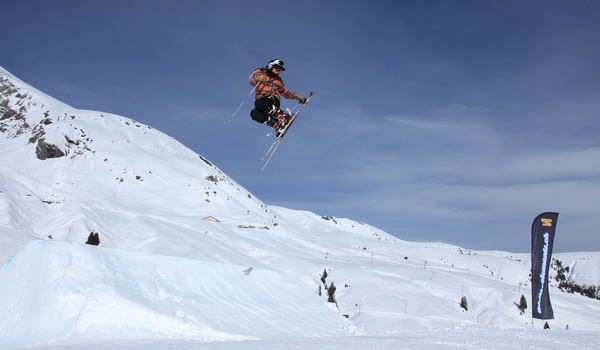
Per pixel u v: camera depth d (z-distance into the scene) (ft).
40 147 359.25
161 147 483.10
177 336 41.22
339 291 215.92
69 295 41.37
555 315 239.71
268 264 235.20
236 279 70.64
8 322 40.88
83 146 383.24
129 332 39.24
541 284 86.12
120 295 42.39
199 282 59.93
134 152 419.54
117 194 331.36
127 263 50.55
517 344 34.45
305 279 219.61
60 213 192.54
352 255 358.43
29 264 44.88
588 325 230.27
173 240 197.36
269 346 30.42
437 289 236.84
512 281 364.38
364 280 228.63
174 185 391.65
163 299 48.34
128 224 213.46
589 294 446.19
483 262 405.18
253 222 366.63
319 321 69.72
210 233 262.88
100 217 206.59
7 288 44.09
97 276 44.01
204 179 437.58
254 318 57.21
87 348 29.81
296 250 310.45
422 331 54.13
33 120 418.51
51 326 39.42
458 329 54.39
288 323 61.62
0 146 378.32
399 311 188.34
